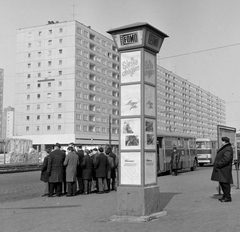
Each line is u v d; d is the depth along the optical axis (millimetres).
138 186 8609
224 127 15586
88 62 85250
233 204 10367
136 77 9094
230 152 10953
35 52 84688
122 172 8844
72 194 14367
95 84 87688
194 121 141250
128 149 8875
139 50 9125
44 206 11344
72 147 14383
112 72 94125
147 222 7977
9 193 15859
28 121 84688
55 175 13945
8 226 8008
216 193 13555
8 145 42312
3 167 33688
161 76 116938
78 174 15141
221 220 7770
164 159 27172
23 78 85500
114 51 95438
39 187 18594
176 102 126750
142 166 8664
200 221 7750
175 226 7305
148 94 9211
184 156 31062
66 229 7406
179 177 24406
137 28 9008
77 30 82250
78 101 81938
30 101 84688
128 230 7078
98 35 89375
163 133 27734
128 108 9078
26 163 40594
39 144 83125
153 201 8742
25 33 85812
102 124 89375
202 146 41594
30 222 8445
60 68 82188
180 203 10883
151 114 9258
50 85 82938
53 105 82500
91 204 11375
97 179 15516
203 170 33844
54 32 83062
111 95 93312
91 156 15562
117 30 9219
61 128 81500
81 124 82625
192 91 140750
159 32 9391
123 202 8578
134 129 8914
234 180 20391
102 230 7172
